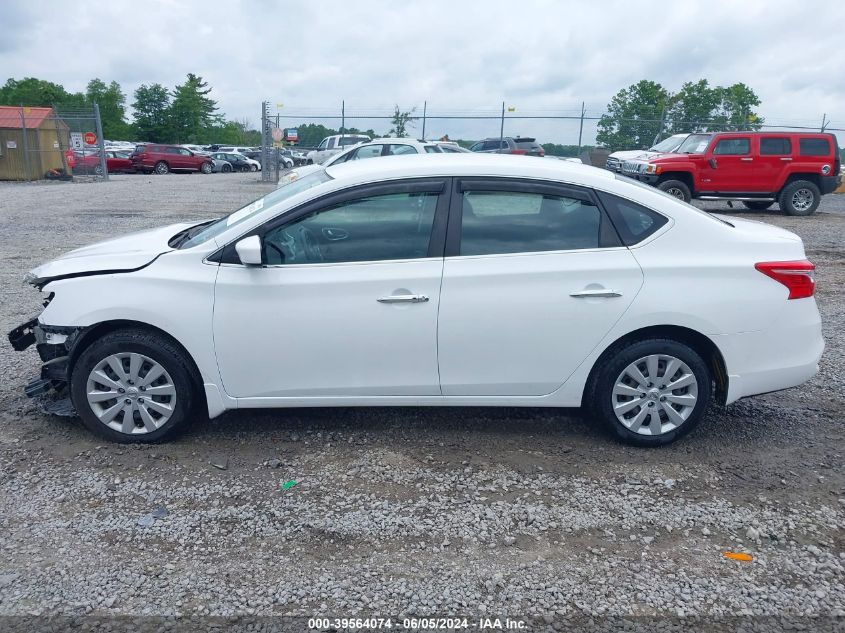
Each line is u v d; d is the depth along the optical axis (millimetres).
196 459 4148
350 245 4145
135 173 38375
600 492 3848
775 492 3881
